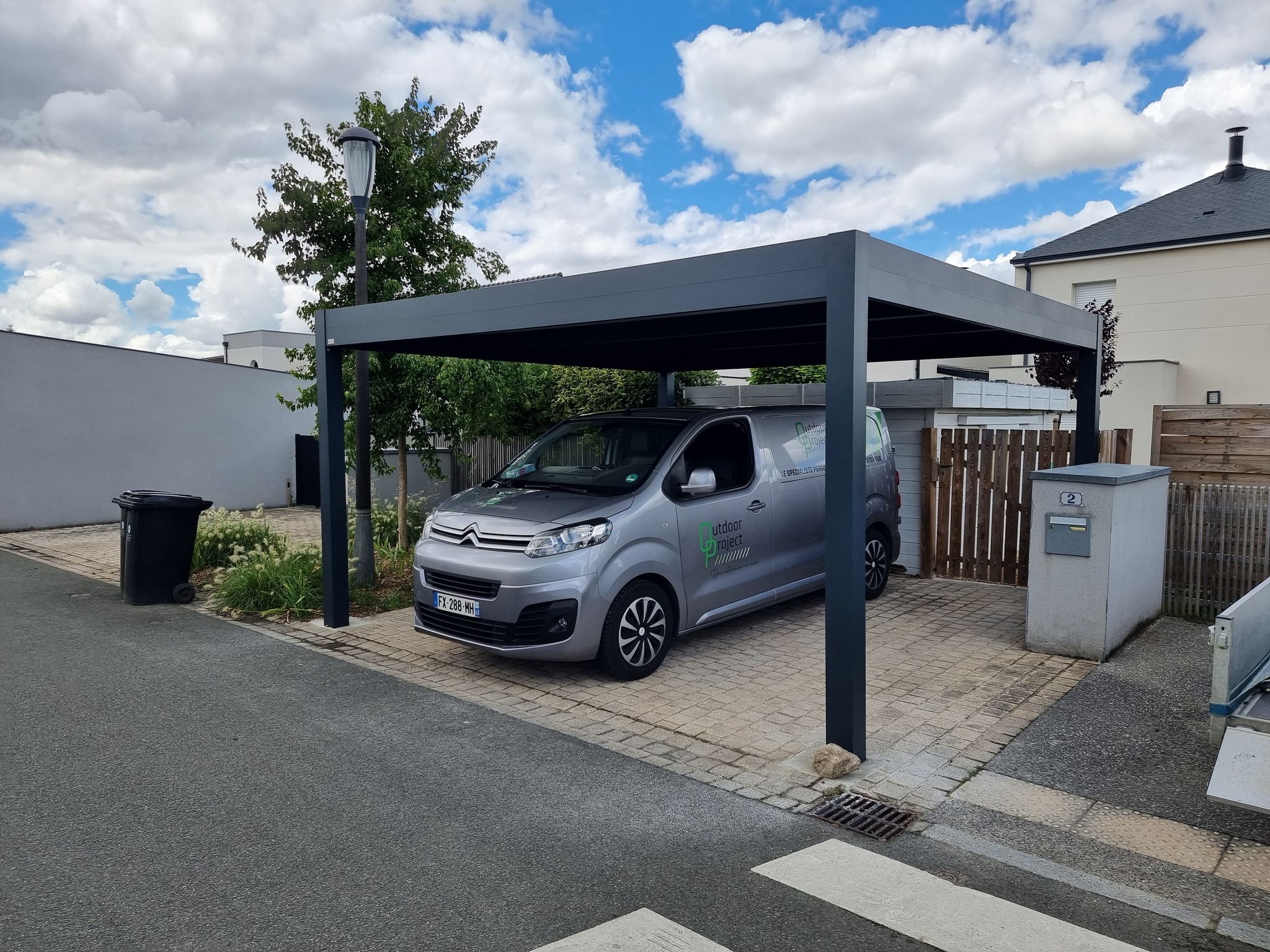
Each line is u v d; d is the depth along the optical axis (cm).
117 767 430
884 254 426
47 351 1372
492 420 1030
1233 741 363
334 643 667
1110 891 317
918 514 910
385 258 932
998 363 2189
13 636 694
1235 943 285
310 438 1694
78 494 1414
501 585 539
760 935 288
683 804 389
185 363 1541
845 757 420
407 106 973
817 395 971
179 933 288
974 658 609
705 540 609
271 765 433
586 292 509
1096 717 493
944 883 322
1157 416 752
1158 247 1995
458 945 282
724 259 446
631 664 562
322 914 300
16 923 293
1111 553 587
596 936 287
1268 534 663
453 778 418
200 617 759
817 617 737
